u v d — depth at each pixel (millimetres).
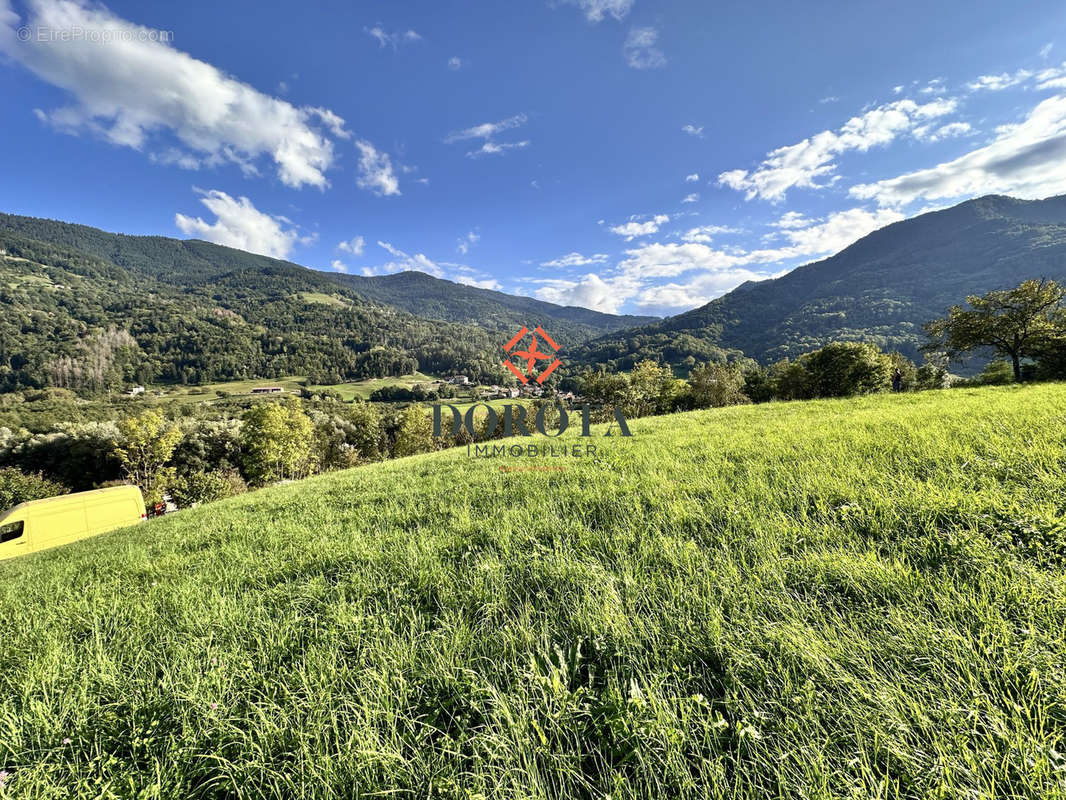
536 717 1779
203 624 2842
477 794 1466
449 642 2324
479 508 5047
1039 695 1540
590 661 2119
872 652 1838
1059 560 2273
